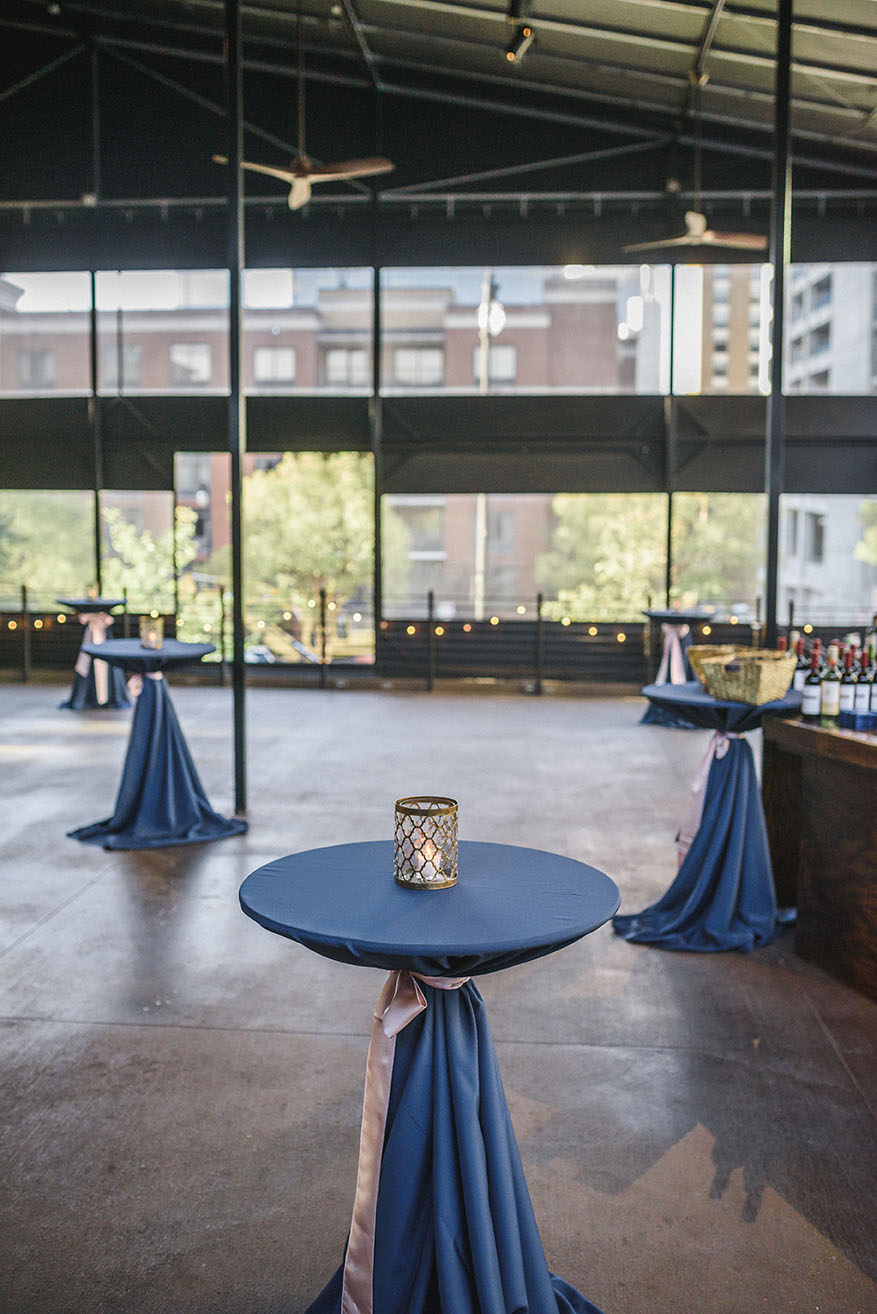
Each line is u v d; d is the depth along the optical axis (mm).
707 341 11977
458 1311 1947
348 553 13016
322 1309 2244
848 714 4273
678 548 12805
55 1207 2717
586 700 11445
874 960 4004
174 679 12203
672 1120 3158
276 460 12961
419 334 12555
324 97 11570
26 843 6039
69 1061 3508
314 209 11891
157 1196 2762
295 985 4141
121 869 5586
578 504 12609
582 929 2018
